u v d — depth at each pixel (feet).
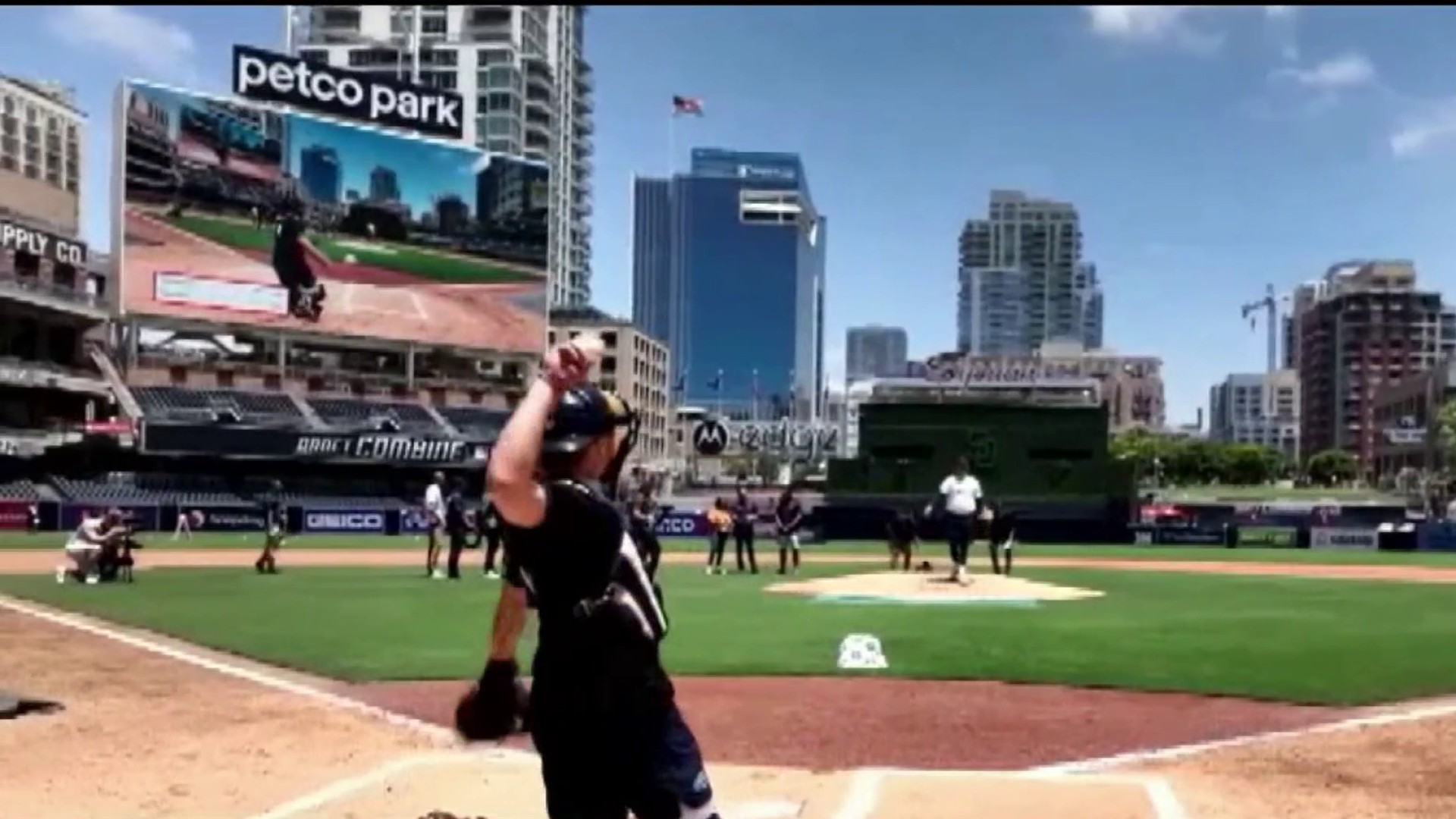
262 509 195.11
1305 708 39.91
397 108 254.06
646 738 13.34
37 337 230.07
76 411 233.76
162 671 46.80
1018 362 313.53
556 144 599.16
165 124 217.97
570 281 618.03
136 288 215.10
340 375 249.34
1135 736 34.99
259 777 29.14
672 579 101.19
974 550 161.89
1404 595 89.25
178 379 232.32
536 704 13.62
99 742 33.30
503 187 260.83
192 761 30.94
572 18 613.93
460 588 89.35
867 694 41.91
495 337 259.60
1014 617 68.18
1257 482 577.02
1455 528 178.70
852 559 139.13
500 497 12.72
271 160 230.27
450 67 542.16
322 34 561.43
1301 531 185.98
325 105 244.63
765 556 148.56
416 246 248.93
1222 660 50.67
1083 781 27.50
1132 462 184.75
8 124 392.27
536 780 27.25
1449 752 32.55
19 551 130.72
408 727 35.50
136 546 100.27
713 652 52.16
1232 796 27.35
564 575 13.30
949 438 184.55
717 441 235.81
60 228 240.73
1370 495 408.05
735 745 33.30
